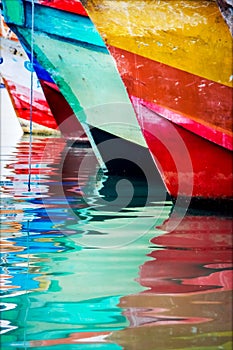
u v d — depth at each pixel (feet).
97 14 17.92
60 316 9.16
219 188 18.12
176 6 16.90
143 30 17.66
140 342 8.16
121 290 10.38
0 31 44.27
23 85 45.21
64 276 11.22
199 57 17.28
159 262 12.10
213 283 10.73
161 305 9.62
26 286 10.56
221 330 8.58
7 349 8.00
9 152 32.07
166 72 17.81
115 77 23.58
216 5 16.55
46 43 24.59
